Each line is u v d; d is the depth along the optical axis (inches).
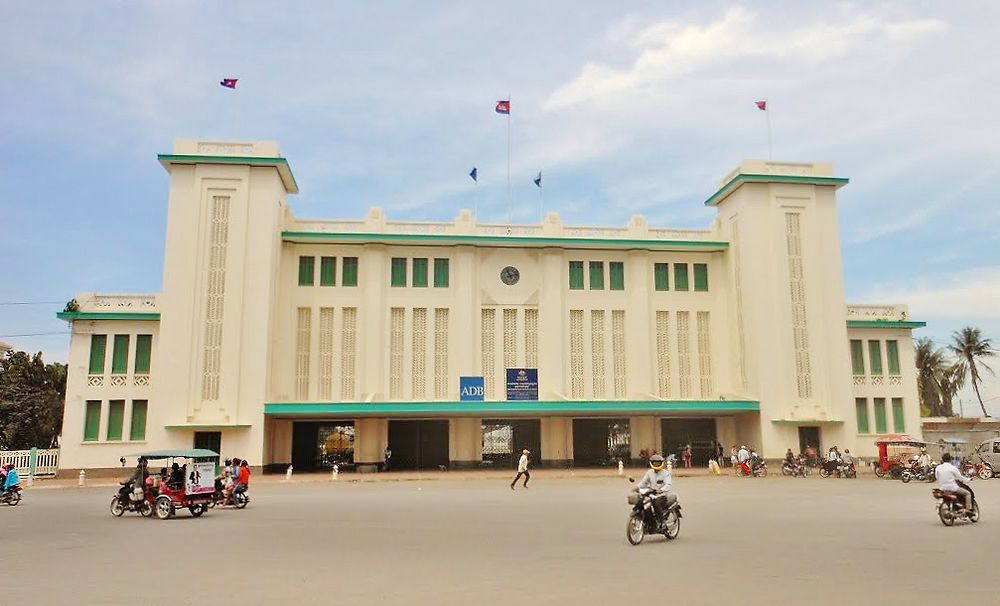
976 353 2923.2
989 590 368.5
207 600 356.5
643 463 1726.1
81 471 1397.6
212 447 1476.4
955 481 654.5
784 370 1628.9
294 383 1636.3
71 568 449.1
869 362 1749.5
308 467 1660.9
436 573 423.2
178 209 1536.7
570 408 1585.9
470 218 1738.4
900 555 478.9
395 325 1704.0
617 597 357.4
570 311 1760.6
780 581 393.7
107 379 1523.1
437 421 1710.1
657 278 1797.5
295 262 1685.5
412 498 971.9
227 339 1503.4
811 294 1670.8
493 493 1053.8
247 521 718.5
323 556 487.8
